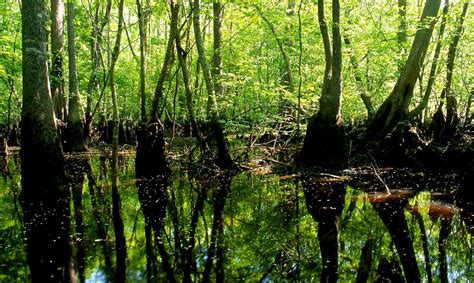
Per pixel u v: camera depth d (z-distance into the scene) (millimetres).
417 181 10984
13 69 16328
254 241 6711
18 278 5152
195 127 12969
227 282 5199
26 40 8594
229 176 12078
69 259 5805
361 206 8727
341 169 12055
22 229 6996
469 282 5273
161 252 6176
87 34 20625
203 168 12820
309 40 16891
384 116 13547
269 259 5957
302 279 5312
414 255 6156
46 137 8773
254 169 12820
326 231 7203
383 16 15102
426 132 14555
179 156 14672
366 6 15398
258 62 17766
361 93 15617
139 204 8953
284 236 6941
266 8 16562
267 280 5258
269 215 8172
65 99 19219
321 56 16688
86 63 21703
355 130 14844
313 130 12180
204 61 12703
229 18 16125
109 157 16578
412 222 7680
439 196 9453
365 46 15469
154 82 20312
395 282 5285
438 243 6648
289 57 17438
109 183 11141
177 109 21062
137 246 6398
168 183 11148
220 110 15430
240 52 19609
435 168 12258
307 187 10516
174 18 11492
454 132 14086
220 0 12438
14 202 8703
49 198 8805
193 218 7984
